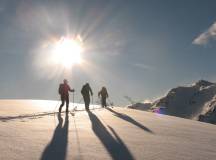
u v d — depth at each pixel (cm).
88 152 886
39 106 2789
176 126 1795
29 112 2030
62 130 1262
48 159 777
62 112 2159
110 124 1588
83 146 962
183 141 1225
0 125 1291
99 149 937
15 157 773
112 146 995
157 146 1055
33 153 827
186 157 920
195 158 918
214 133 1636
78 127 1384
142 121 1895
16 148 870
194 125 2028
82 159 802
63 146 941
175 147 1067
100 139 1103
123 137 1188
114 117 1998
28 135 1088
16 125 1327
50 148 902
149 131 1430
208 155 980
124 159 838
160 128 1592
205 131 1694
